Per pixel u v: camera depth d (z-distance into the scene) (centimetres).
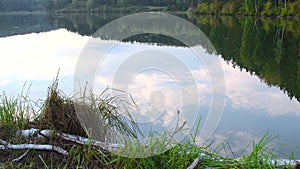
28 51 755
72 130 201
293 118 368
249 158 187
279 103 431
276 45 1103
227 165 182
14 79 481
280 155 277
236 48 1002
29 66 579
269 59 830
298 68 699
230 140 302
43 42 895
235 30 1609
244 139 306
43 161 171
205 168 179
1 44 898
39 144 190
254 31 1578
